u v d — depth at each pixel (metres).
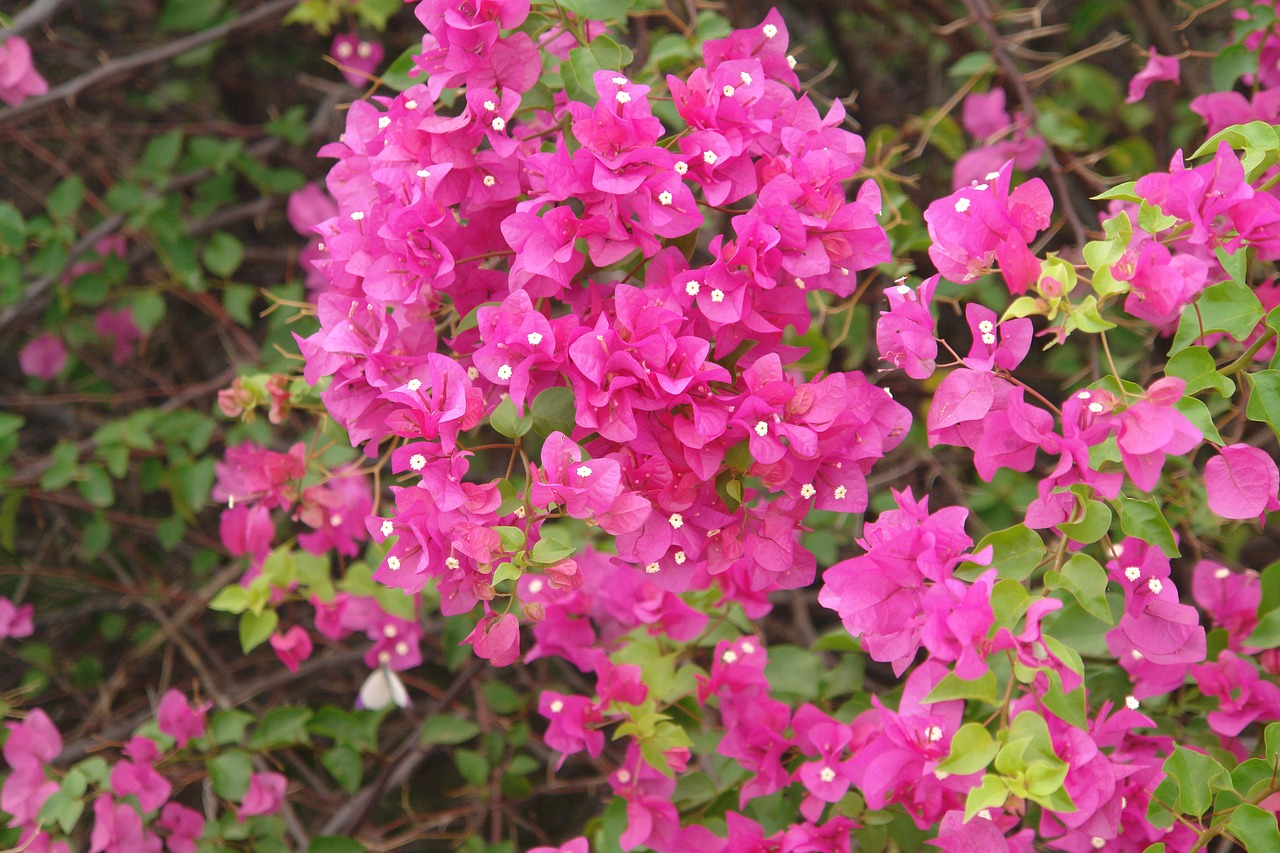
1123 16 2.78
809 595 2.52
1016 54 2.32
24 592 2.73
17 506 2.54
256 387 2.14
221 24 2.73
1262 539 2.42
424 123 1.88
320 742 2.73
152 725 2.23
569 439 1.85
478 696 2.41
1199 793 1.88
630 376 1.83
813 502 1.89
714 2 2.44
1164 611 1.85
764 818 2.09
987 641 1.78
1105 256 1.83
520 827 2.64
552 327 1.84
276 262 2.98
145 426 2.44
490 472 2.65
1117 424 1.80
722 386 1.87
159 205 2.55
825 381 1.85
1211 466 1.84
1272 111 2.11
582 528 2.20
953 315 2.74
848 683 2.13
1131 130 2.64
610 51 1.92
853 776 1.88
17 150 2.91
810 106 1.92
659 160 1.84
